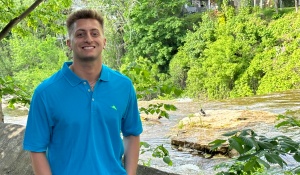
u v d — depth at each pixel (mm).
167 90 3594
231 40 31359
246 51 30938
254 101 21219
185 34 37812
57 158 1925
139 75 3613
